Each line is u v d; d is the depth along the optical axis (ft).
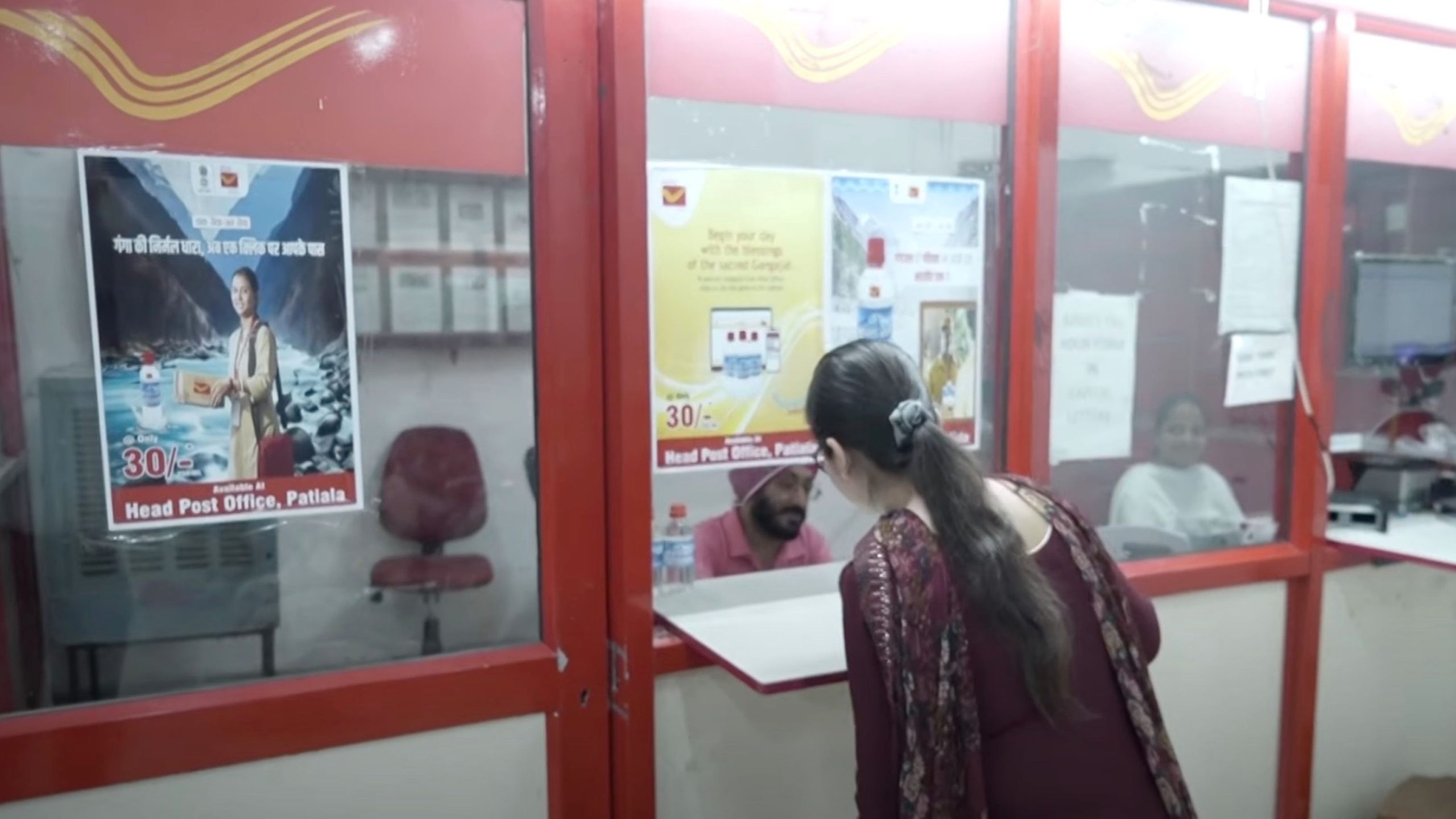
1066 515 4.23
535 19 4.89
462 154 4.88
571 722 5.24
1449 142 7.86
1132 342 6.95
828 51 5.60
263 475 4.68
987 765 3.88
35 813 4.25
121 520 4.47
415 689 4.83
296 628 4.86
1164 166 6.86
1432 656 8.24
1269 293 7.25
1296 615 7.47
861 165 5.84
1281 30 6.99
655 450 5.41
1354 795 8.04
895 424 3.98
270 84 4.49
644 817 5.33
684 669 5.35
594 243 5.13
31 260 4.25
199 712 4.44
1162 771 3.96
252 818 4.59
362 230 4.74
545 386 5.07
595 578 5.25
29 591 4.41
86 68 4.21
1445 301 8.16
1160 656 6.94
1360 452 8.13
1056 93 6.21
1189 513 7.27
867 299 5.90
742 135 5.49
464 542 5.14
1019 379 6.28
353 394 4.81
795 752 5.75
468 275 4.99
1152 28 6.57
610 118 5.00
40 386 4.33
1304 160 7.20
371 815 4.82
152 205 4.36
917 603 3.76
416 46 4.73
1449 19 7.44
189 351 4.49
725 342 5.52
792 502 6.15
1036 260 6.26
